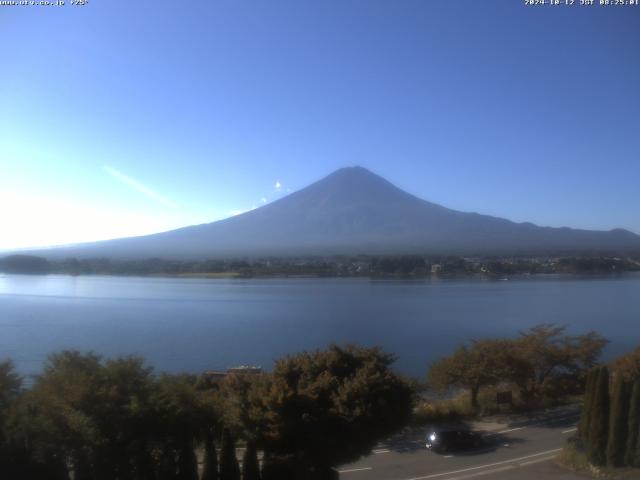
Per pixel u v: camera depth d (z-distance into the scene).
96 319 84.12
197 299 114.31
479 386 31.17
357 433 16.44
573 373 33.72
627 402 19.75
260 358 54.91
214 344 63.09
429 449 23.31
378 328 74.38
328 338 66.81
